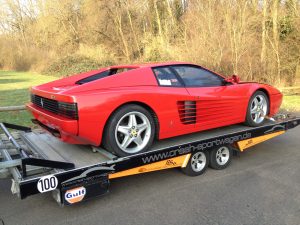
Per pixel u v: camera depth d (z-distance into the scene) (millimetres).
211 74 4906
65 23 32719
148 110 4000
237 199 3838
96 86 3697
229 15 14320
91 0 29641
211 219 3389
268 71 14727
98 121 3559
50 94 3801
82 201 3672
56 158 3740
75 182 3287
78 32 32219
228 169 4824
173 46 19938
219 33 14594
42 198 3893
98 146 3828
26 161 3078
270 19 15172
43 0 34594
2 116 8367
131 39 28469
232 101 4855
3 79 21891
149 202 3768
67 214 3504
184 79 4496
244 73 14391
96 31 29766
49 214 3514
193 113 4391
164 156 3967
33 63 30344
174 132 4227
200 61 14633
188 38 17453
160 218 3410
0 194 4016
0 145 3979
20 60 31109
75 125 3467
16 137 4840
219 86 4855
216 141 4512
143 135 3959
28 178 3084
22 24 41562
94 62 25891
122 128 3746
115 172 3568
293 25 14773
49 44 33656
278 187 4184
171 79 4336
